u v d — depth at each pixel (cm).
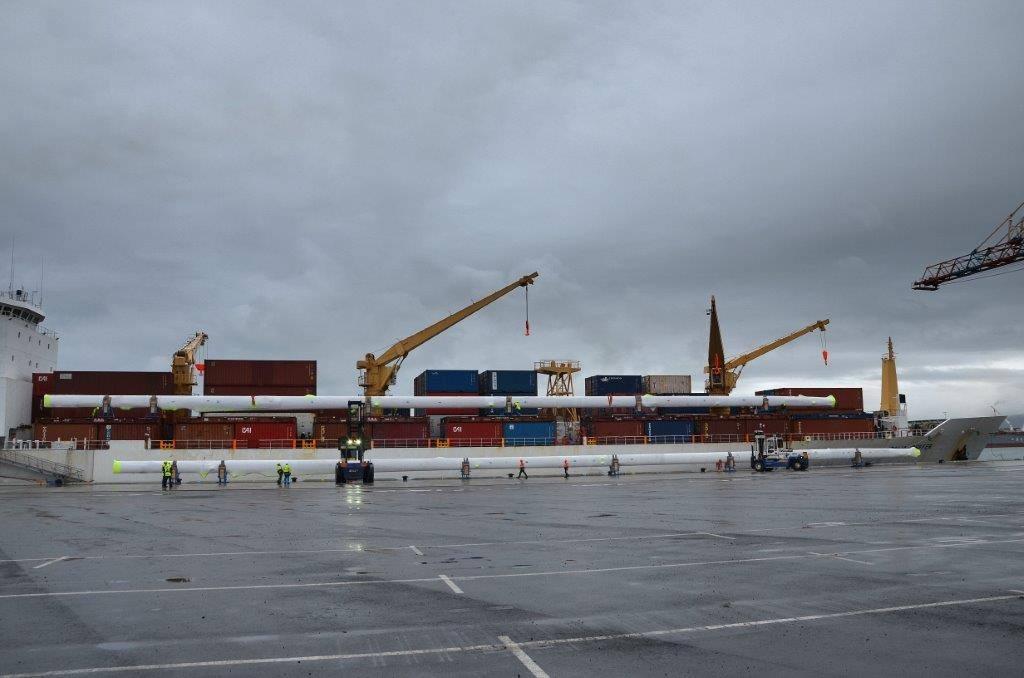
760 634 955
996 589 1225
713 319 8038
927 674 788
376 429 6269
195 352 6788
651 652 880
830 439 7400
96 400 5841
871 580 1311
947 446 7669
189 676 809
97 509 3177
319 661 857
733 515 2547
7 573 1479
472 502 3412
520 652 887
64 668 840
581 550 1738
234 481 5728
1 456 5325
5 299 6244
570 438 6912
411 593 1240
